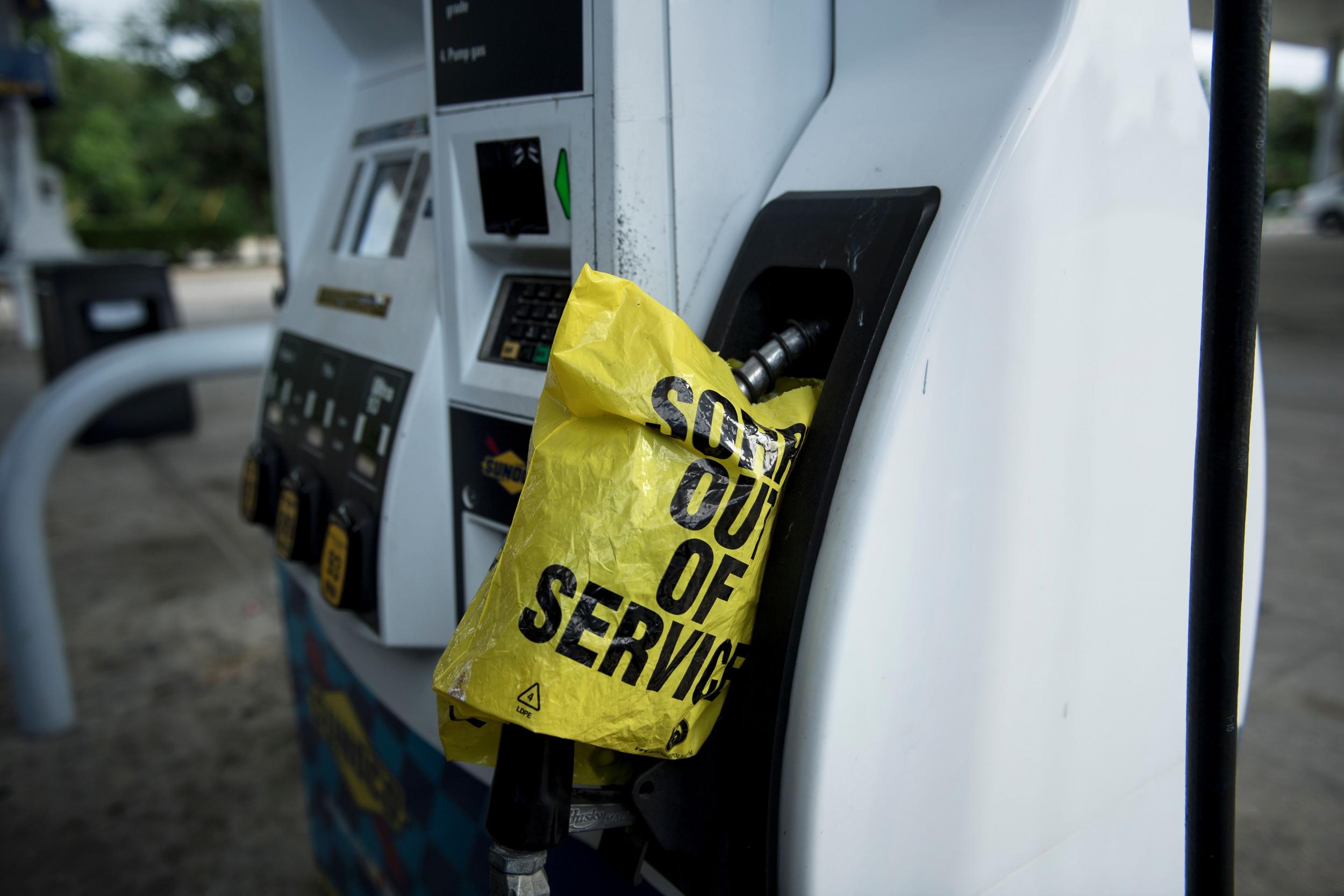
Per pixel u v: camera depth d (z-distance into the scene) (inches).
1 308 510.3
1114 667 38.4
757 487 27.7
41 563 102.6
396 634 43.1
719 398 26.9
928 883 33.7
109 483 195.3
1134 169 33.3
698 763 31.7
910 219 29.9
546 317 38.5
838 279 35.2
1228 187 27.0
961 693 32.7
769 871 30.6
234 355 101.7
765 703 29.8
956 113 31.5
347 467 46.2
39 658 103.3
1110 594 37.2
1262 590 126.6
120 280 224.1
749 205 36.0
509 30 35.5
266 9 60.2
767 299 35.6
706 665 28.5
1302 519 149.9
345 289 52.2
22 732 104.3
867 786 30.6
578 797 30.3
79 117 1254.3
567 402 27.0
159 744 102.9
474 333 41.1
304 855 85.4
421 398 42.2
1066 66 30.5
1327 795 87.4
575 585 25.8
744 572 28.2
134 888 81.2
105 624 130.9
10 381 290.0
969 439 30.5
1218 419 28.2
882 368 28.9
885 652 29.8
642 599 26.3
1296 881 77.2
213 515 175.2
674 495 26.3
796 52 36.6
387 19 54.6
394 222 52.7
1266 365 256.1
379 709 51.3
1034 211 30.5
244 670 118.6
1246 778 90.0
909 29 34.8
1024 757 35.9
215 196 1197.1
